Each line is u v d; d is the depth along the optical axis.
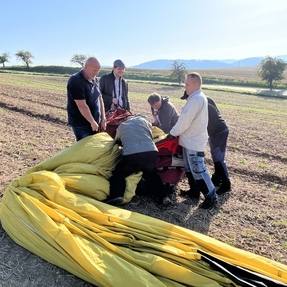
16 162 8.26
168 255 4.30
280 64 61.81
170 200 6.36
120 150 6.32
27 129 12.01
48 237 4.50
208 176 6.31
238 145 12.39
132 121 6.14
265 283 4.02
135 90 38.91
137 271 3.98
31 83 34.69
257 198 7.22
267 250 5.30
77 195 5.37
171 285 3.99
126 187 5.98
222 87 58.34
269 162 10.20
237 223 6.06
